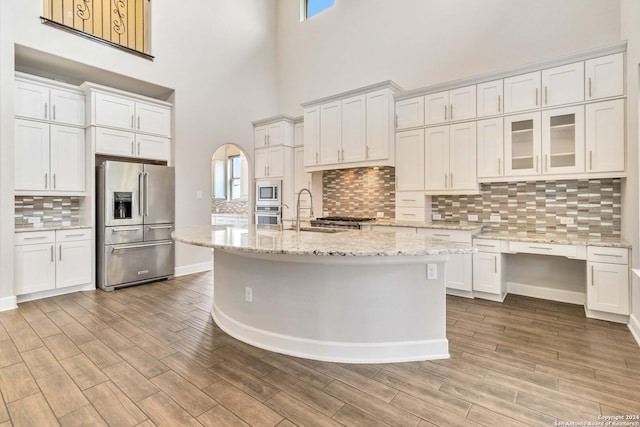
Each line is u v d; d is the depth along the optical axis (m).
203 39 5.14
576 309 3.25
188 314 3.16
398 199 4.36
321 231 3.26
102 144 4.03
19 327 2.81
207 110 5.18
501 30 3.93
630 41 2.77
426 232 3.86
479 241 3.54
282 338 2.35
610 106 2.96
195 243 2.24
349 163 4.63
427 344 2.25
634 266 2.69
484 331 2.71
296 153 5.68
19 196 3.87
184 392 1.87
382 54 4.99
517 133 3.53
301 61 6.03
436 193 4.03
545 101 3.29
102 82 4.47
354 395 1.84
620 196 3.17
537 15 3.68
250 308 2.52
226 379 2.00
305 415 1.67
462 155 3.82
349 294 2.22
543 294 3.62
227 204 8.22
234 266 2.64
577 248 3.01
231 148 8.35
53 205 4.12
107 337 2.61
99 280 4.09
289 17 6.21
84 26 4.13
